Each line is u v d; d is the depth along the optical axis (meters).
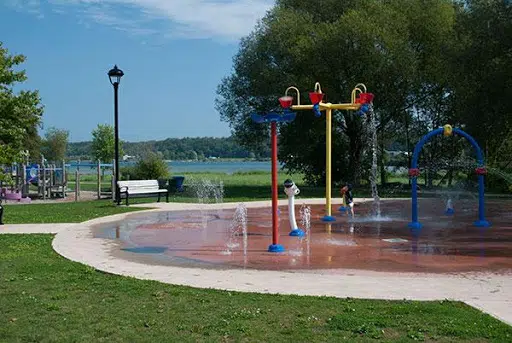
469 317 6.05
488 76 27.19
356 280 8.17
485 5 28.30
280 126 36.06
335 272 9.01
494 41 27.48
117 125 23.12
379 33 30.30
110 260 10.10
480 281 8.12
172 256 10.66
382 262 9.95
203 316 6.20
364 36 30.28
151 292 7.37
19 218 17.36
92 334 5.60
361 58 30.95
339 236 13.35
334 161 38.25
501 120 27.89
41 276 8.42
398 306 6.52
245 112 38.38
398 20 32.12
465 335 5.45
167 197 23.91
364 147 36.00
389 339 5.37
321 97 15.58
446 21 33.03
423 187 34.16
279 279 8.27
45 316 6.21
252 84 35.28
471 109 28.02
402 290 7.45
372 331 5.59
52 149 66.38
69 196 29.08
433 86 34.50
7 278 8.24
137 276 8.54
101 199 26.62
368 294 7.21
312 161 38.88
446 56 30.16
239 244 12.16
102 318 6.14
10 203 24.34
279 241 12.59
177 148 157.88
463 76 29.05
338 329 5.68
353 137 35.91
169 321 6.01
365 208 20.48
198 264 9.81
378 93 32.66
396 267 9.46
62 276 8.44
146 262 9.98
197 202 23.88
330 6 34.78
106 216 17.89
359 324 5.79
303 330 5.66
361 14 31.38
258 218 17.39
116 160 23.27
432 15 33.31
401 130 36.97
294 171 40.16
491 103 27.34
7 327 5.82
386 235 13.51
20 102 15.98
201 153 156.38
